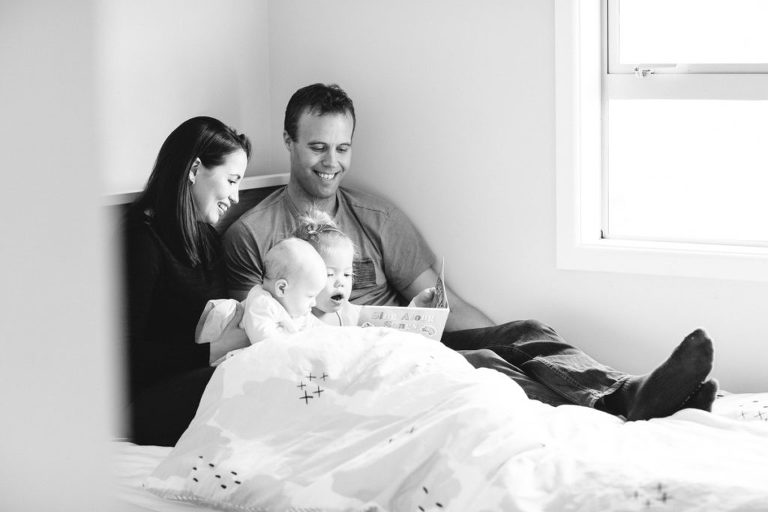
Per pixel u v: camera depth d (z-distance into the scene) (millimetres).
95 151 685
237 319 2041
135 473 1699
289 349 1787
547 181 2459
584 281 2453
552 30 2400
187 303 2049
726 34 2527
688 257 2328
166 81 2332
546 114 2438
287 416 1707
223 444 1680
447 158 2564
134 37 2227
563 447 1524
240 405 1732
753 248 2350
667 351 2389
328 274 2178
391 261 2543
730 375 2332
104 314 703
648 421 1796
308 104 2373
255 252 2312
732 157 2551
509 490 1362
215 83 2508
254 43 2660
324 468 1578
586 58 2412
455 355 1847
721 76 2373
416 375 1719
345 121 2398
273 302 2021
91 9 677
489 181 2525
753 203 2555
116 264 1937
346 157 2436
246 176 2645
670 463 1433
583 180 2443
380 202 2570
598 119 2488
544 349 2170
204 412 1766
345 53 2641
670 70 2420
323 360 1761
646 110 2586
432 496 1466
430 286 2568
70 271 692
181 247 2043
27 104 681
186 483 1621
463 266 2582
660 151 2596
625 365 2441
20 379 702
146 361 1932
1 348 700
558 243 2457
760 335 2291
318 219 2254
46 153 681
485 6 2467
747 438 1626
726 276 2295
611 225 2617
